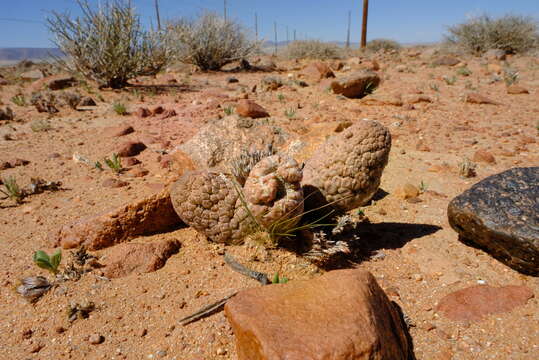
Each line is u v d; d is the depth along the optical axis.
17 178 0.42
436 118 0.67
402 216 0.34
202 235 0.28
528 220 0.25
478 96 0.77
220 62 1.44
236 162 0.27
